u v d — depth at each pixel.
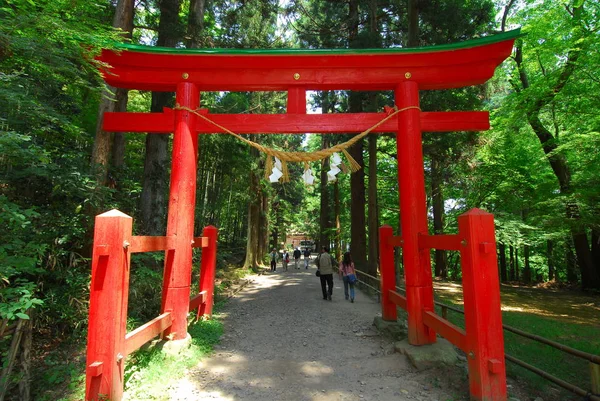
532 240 13.59
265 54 5.34
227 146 14.34
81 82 4.89
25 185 5.59
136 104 13.79
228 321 7.14
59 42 4.66
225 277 14.66
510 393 3.93
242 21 13.09
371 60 5.45
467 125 5.58
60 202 5.95
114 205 6.45
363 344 5.60
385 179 19.86
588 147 10.50
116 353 3.10
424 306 4.90
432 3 11.19
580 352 3.29
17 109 4.49
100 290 3.12
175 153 5.40
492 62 5.38
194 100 5.61
